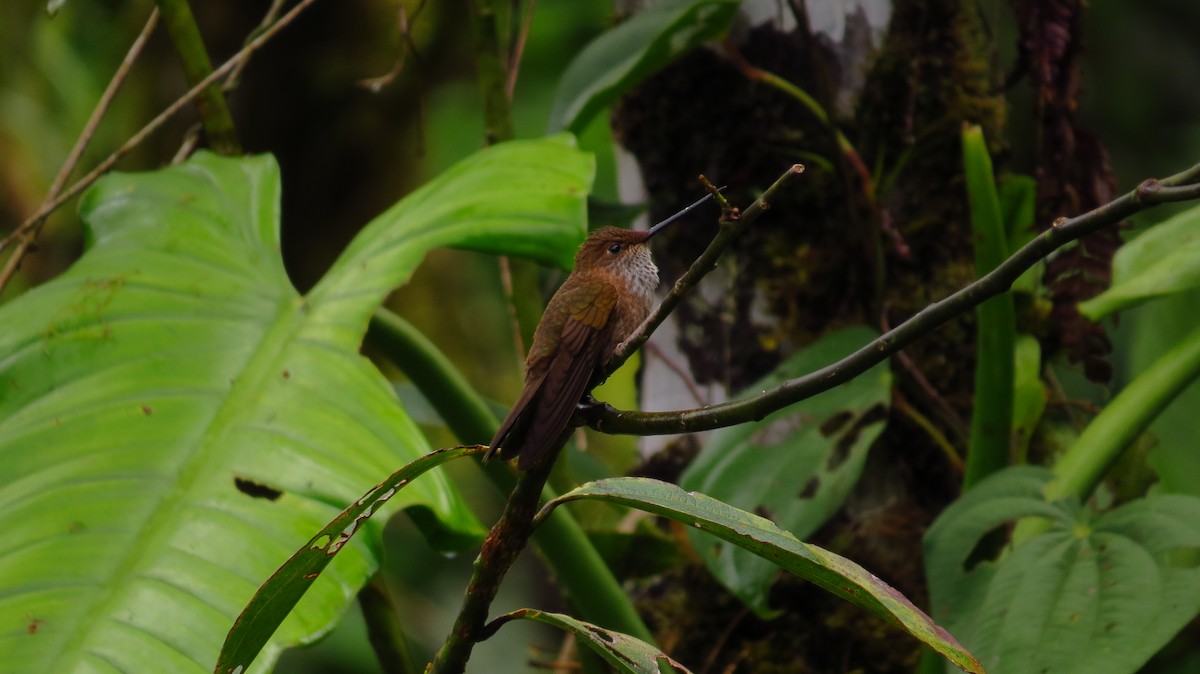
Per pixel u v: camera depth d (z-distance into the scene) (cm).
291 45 1269
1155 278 587
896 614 315
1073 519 537
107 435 502
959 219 730
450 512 493
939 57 725
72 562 444
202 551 453
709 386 745
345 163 1327
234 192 650
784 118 726
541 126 1501
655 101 757
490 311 1445
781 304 723
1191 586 488
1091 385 887
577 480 768
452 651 355
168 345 546
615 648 331
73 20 1338
